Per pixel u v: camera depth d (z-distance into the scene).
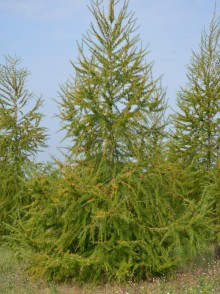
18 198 20.41
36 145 21.94
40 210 12.79
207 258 16.16
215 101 17.44
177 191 13.37
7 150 21.36
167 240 12.66
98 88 12.70
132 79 12.70
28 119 21.88
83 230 12.02
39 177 12.95
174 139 17.38
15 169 20.84
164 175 12.78
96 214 11.81
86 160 12.84
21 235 12.60
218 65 17.75
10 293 11.71
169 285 11.80
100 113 12.49
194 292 10.96
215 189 16.16
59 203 12.34
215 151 17.22
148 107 12.66
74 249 13.02
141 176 12.30
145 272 12.74
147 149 12.80
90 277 12.43
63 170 12.22
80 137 12.66
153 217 12.74
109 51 12.80
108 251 12.06
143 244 12.20
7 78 21.78
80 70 12.75
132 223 12.37
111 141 12.73
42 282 12.92
